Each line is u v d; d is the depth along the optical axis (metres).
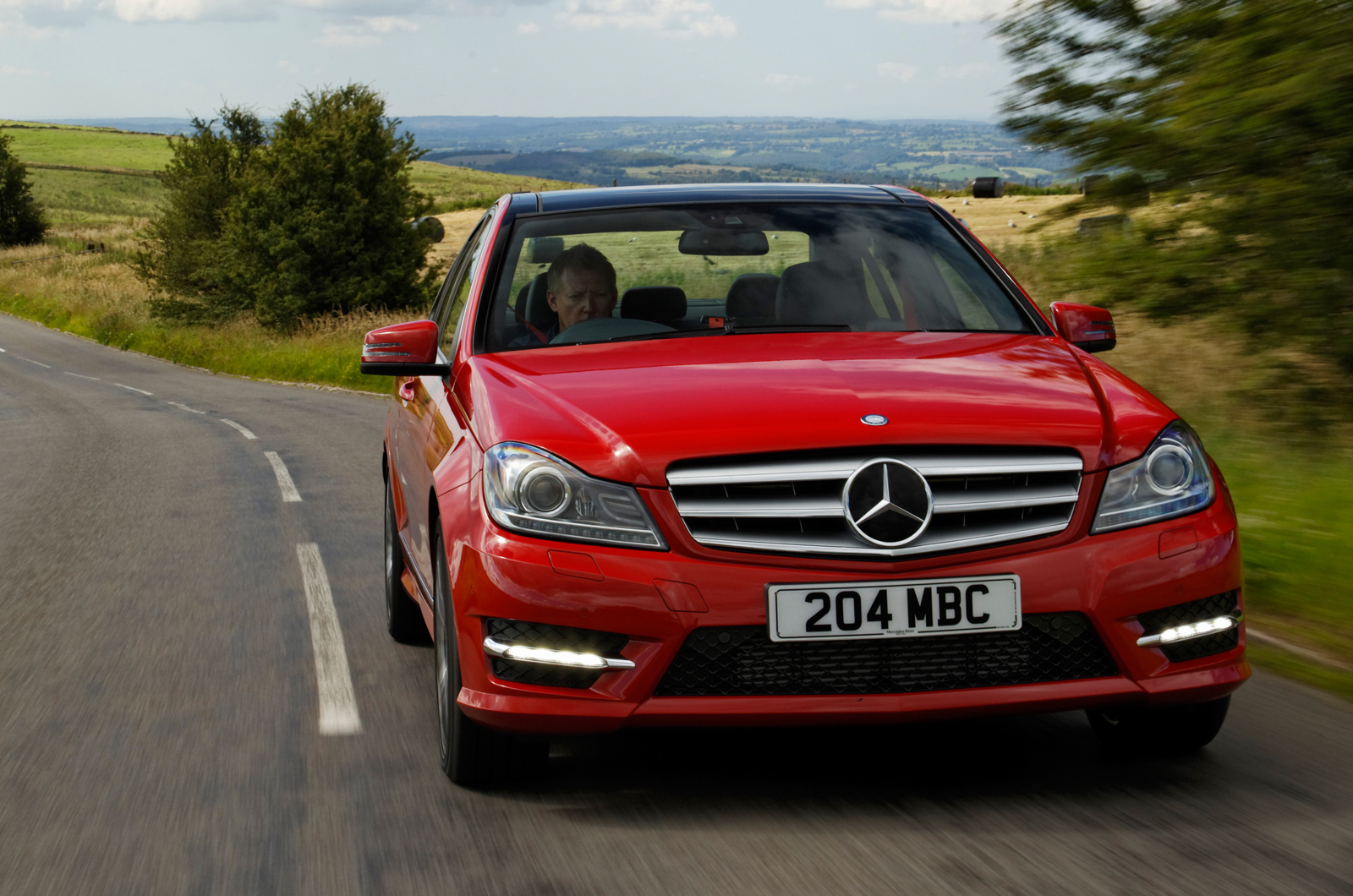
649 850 3.81
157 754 5.00
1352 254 8.80
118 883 3.77
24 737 5.31
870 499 3.90
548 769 4.57
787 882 3.53
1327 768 4.38
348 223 41.84
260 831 4.13
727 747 4.74
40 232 103.12
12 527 11.33
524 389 4.53
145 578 8.70
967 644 3.93
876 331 5.23
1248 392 9.77
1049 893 3.40
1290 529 7.35
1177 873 3.51
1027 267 13.92
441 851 3.88
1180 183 9.41
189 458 16.09
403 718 5.34
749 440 3.95
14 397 29.23
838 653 3.89
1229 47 8.70
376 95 43.38
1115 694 3.96
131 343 46.19
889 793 4.22
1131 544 3.98
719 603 3.84
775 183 6.43
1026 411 4.16
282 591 8.08
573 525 3.93
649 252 5.54
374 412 21.69
